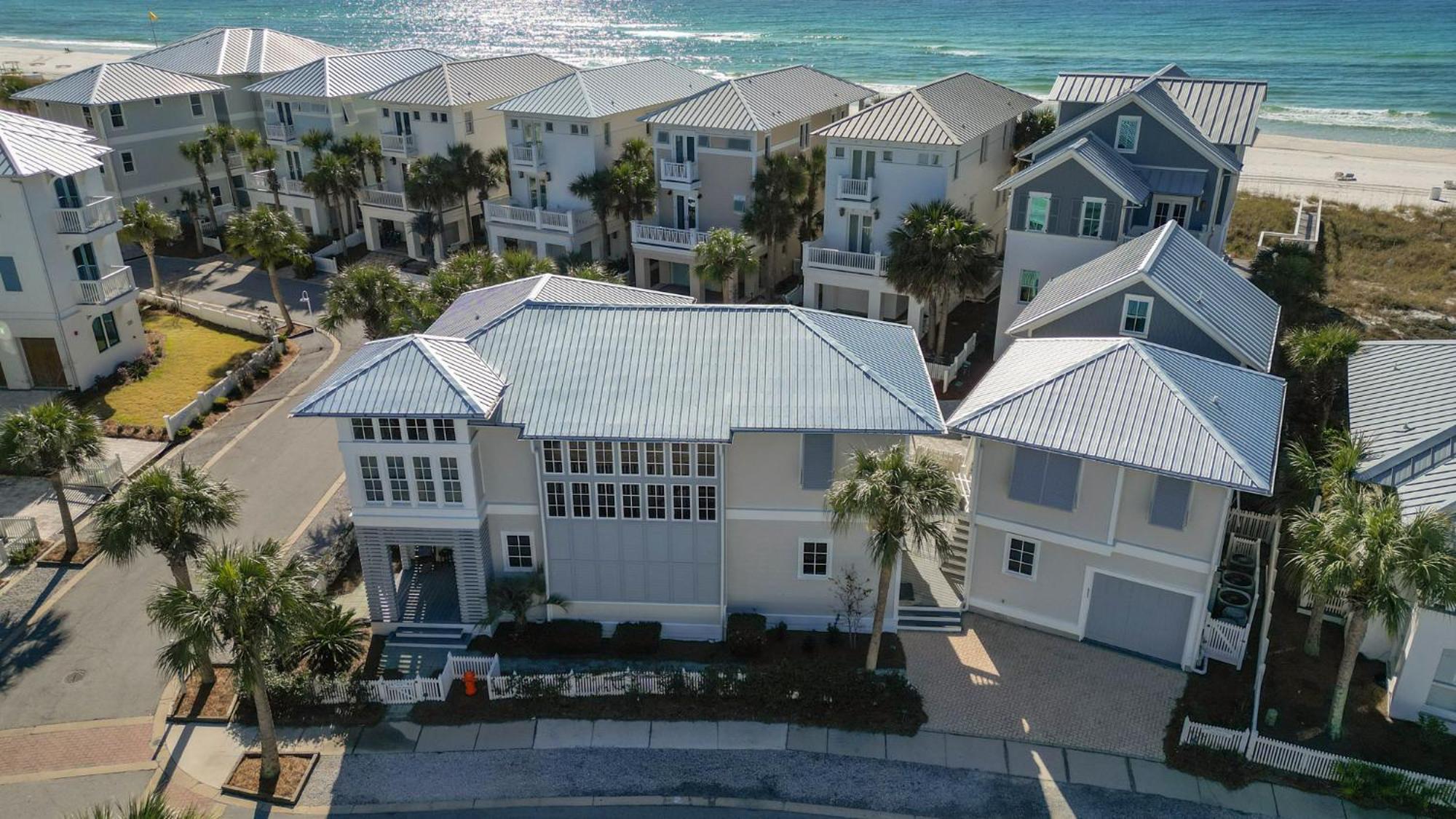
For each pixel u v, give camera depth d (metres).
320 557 33.03
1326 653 27.94
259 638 22.84
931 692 27.33
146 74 65.50
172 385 45.41
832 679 26.64
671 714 26.72
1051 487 27.27
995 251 56.28
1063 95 49.28
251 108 72.12
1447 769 23.75
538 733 26.23
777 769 25.08
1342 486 26.14
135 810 19.02
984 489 28.78
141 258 63.78
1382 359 33.75
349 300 38.94
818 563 29.09
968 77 54.59
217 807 24.12
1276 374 39.59
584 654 29.02
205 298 57.06
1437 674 24.59
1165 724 26.03
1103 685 27.41
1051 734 25.84
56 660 28.77
